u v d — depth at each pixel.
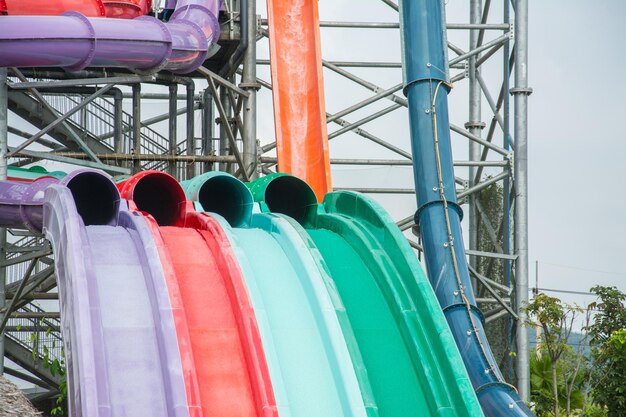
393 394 26.55
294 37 42.66
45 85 35.59
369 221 31.14
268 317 27.09
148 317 25.64
